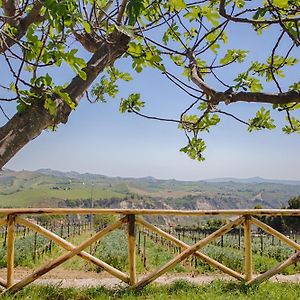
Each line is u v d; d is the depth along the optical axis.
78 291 7.24
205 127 4.13
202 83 2.16
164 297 6.68
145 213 6.73
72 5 1.64
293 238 36.47
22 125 2.06
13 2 2.64
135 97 3.78
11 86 2.58
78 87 2.32
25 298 6.30
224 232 7.14
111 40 2.39
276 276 9.58
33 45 2.34
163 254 21.14
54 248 22.14
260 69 3.71
